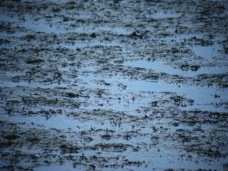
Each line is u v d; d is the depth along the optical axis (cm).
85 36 3039
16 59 2714
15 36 3036
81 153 1861
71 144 1920
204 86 2433
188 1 3678
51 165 1775
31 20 3316
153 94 2341
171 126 2061
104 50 2838
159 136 1984
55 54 2783
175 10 3497
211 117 2138
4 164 1777
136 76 2533
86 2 3656
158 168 1772
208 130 2036
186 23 3266
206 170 1762
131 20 3306
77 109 2194
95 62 2689
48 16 3388
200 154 1870
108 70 2595
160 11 3478
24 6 3584
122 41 2967
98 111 2178
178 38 3023
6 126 2041
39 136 1972
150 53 2812
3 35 3050
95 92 2356
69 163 1791
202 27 3203
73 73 2559
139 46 2902
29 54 2780
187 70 2609
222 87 2425
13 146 1902
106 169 1755
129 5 3591
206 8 3534
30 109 2184
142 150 1889
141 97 2309
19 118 2109
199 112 2177
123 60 2717
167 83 2458
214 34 3094
